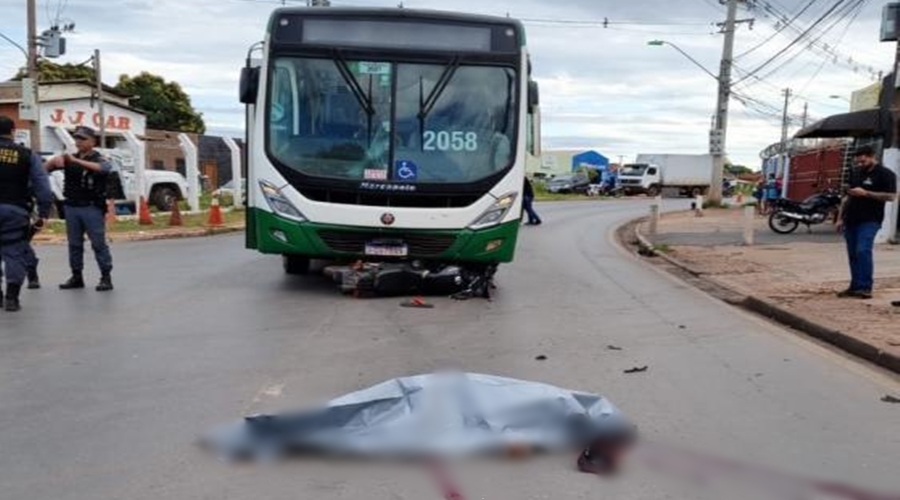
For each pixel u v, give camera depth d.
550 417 4.56
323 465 4.27
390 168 9.46
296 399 5.51
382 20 9.62
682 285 12.13
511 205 9.70
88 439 4.69
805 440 4.92
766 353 7.37
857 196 9.89
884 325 8.16
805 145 30.17
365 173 9.45
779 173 31.95
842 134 22.05
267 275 11.68
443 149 9.57
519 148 9.74
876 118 18.45
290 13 9.62
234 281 11.05
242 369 6.30
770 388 6.12
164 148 44.72
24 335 7.39
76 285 10.24
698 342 7.79
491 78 9.70
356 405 4.63
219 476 4.16
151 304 9.12
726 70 37.59
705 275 13.07
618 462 4.38
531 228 24.28
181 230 19.52
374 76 9.55
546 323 8.52
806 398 5.88
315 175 9.41
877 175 9.73
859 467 4.48
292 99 9.55
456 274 9.87
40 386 5.75
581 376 6.34
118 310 8.70
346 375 6.18
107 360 6.52
